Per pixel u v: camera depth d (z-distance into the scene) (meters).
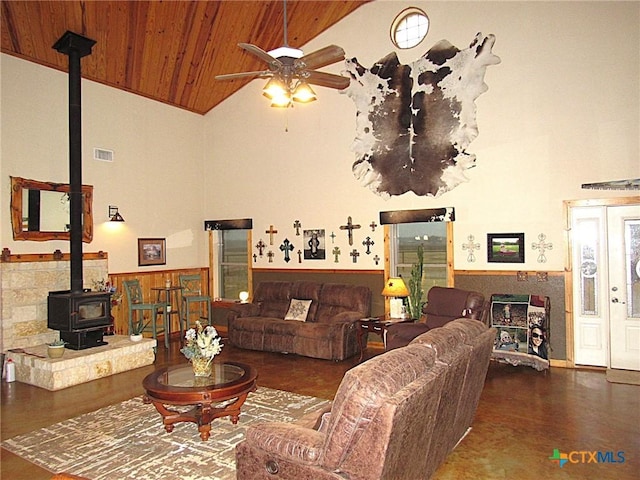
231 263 8.42
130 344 5.79
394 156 6.65
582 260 5.57
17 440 3.65
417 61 6.48
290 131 7.58
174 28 6.25
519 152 5.85
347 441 1.99
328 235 7.25
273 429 2.28
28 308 5.77
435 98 6.36
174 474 3.06
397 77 6.62
